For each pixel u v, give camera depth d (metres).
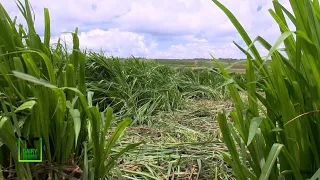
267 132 1.14
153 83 4.33
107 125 1.35
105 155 1.38
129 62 4.72
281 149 0.99
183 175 1.79
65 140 1.43
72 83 1.44
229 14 1.04
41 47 1.49
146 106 3.45
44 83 1.00
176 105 3.95
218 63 1.11
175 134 2.72
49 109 1.40
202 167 1.88
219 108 3.92
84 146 1.48
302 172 1.06
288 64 1.03
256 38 1.00
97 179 1.39
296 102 1.05
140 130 2.83
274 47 0.86
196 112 3.69
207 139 2.52
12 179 1.38
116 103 3.56
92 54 4.02
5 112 1.28
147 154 2.12
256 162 1.13
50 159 1.40
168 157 2.04
